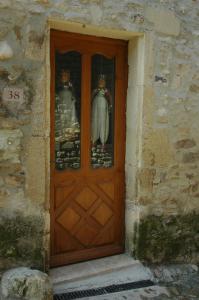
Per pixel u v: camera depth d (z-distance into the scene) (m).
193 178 3.82
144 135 3.47
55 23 3.01
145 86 3.41
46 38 2.94
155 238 3.65
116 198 3.68
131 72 3.52
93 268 3.41
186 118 3.70
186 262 3.85
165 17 3.44
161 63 3.48
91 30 3.21
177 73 3.58
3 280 2.76
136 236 3.57
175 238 3.77
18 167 2.91
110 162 3.63
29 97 2.90
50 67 3.20
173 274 3.58
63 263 3.41
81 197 3.50
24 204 2.96
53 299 2.94
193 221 3.86
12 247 2.94
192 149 3.78
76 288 3.13
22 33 2.84
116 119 3.61
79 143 3.45
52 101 3.24
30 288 2.69
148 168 3.54
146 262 3.62
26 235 2.98
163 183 3.64
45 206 3.06
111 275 3.37
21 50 2.84
